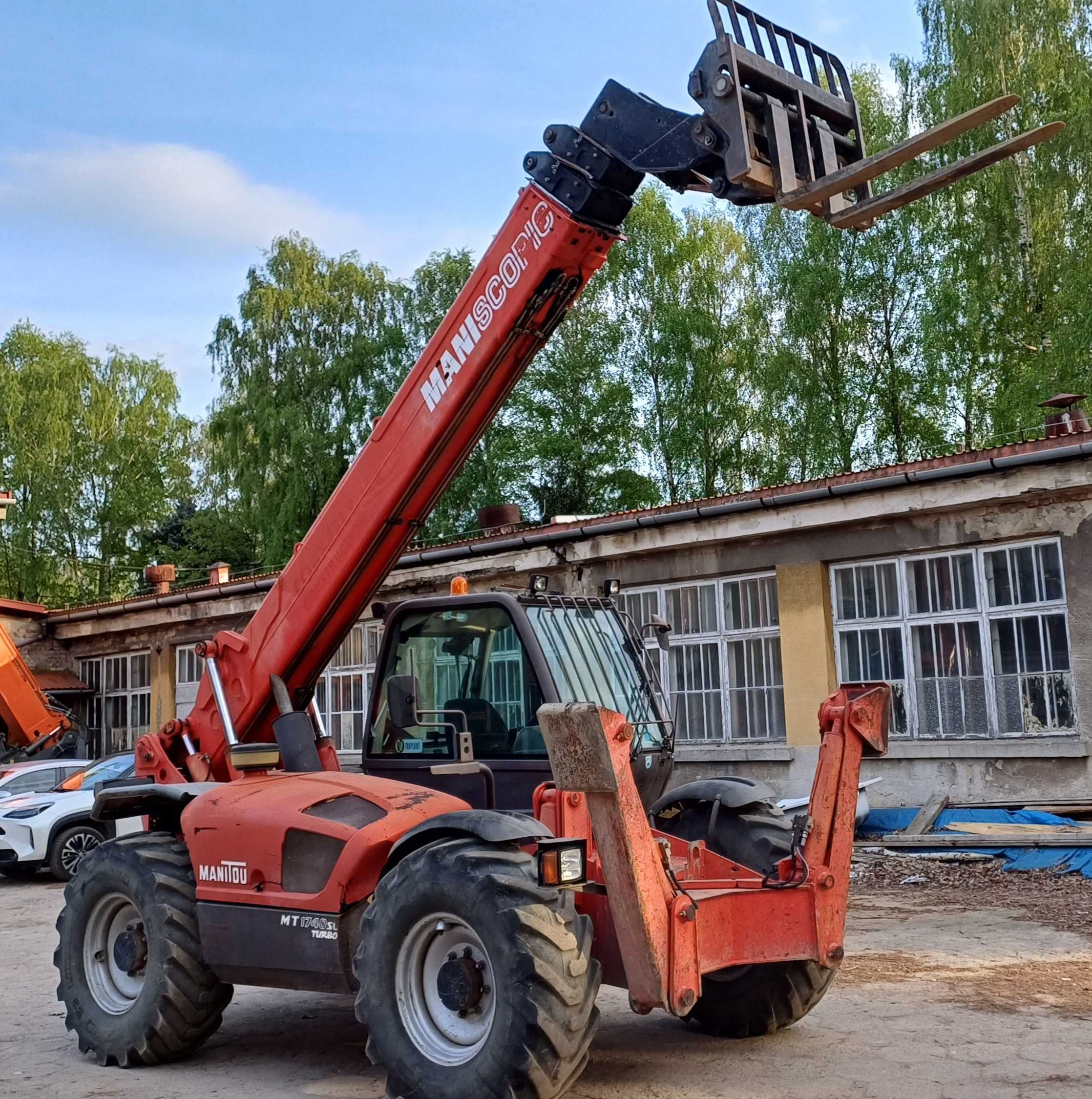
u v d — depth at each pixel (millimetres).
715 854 5578
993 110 3951
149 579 23578
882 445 29875
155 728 20984
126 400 42938
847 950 7410
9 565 39625
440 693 5910
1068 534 11055
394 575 16469
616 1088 4777
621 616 6375
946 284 26453
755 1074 4930
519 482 35594
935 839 10547
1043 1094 4512
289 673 6316
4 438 40094
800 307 28734
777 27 5020
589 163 5316
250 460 36781
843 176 4441
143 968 5707
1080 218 23188
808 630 12750
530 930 4227
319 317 38031
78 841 12828
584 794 4367
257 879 5359
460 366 5652
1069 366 22094
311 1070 5371
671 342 34562
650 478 36094
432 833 4738
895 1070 4887
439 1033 4508
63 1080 5332
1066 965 6730
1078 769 10891
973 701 11688
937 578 12023
